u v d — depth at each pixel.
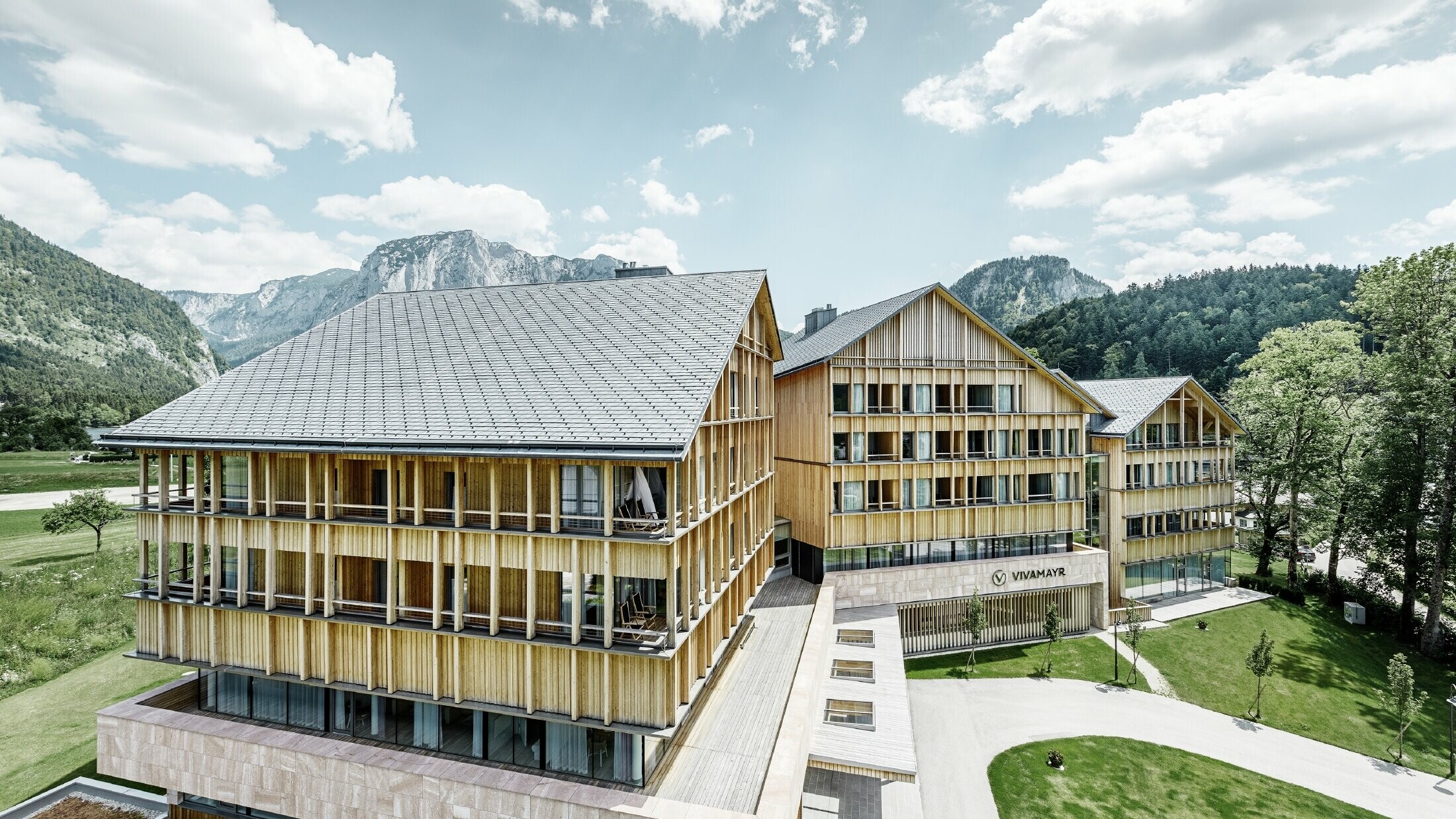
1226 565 45.56
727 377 21.97
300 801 17.77
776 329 29.12
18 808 21.55
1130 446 40.34
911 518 34.88
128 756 19.41
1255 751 26.30
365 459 18.89
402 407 18.58
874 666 26.03
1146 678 32.34
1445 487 35.69
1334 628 38.31
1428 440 37.41
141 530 20.33
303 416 18.95
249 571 19.92
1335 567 42.44
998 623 36.25
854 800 22.47
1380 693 31.34
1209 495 43.34
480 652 17.58
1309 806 22.73
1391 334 38.84
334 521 18.16
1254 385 46.88
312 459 18.53
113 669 32.00
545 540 16.75
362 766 17.17
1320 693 31.20
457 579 17.23
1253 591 43.91
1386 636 37.69
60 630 35.25
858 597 33.41
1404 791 23.92
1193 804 22.62
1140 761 25.11
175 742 18.98
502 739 18.09
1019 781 23.53
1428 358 36.69
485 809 16.12
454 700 17.64
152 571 44.66
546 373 19.11
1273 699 30.59
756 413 27.30
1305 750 26.53
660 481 17.75
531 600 16.75
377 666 18.38
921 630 34.75
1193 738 27.08
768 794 15.28
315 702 19.80
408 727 18.97
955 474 35.94
